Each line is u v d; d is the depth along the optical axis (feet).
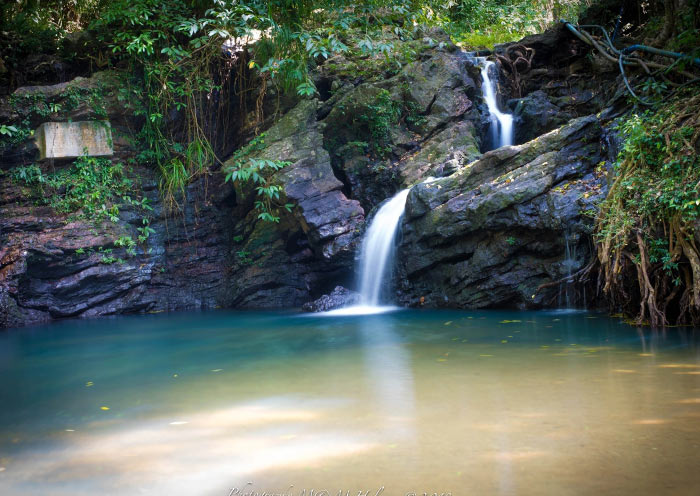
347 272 41.24
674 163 24.68
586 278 29.14
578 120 32.68
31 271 39.32
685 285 24.59
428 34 46.91
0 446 12.07
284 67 38.99
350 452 10.69
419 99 43.57
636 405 12.93
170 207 43.93
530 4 67.05
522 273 32.48
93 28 43.32
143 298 43.09
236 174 37.35
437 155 41.39
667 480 8.85
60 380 19.04
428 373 17.26
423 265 35.73
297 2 37.65
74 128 41.06
